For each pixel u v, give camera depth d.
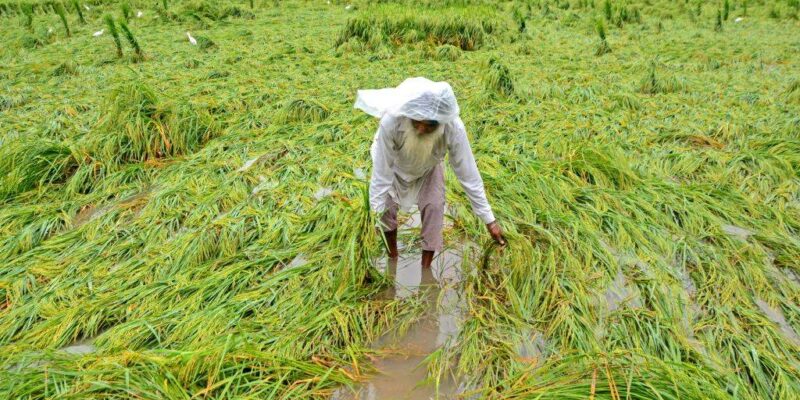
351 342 2.76
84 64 9.55
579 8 16.06
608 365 2.34
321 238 3.57
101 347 2.75
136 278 3.28
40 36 11.87
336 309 2.91
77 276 3.37
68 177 4.89
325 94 7.08
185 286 3.14
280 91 7.15
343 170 4.78
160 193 4.35
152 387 2.30
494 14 12.27
